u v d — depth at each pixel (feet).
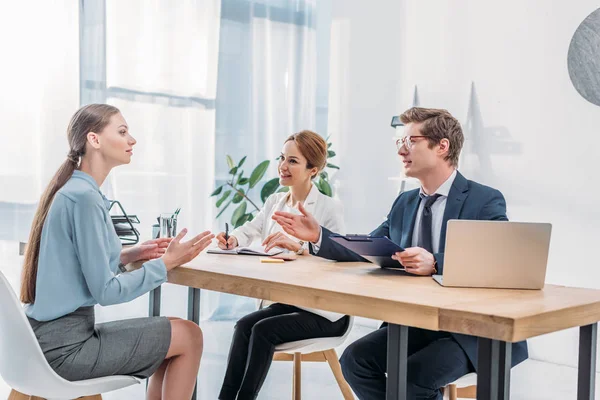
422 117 7.93
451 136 7.84
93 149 7.40
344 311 6.01
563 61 13.30
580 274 13.23
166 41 15.25
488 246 6.30
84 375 6.77
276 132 17.40
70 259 6.86
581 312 5.73
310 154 9.70
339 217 9.70
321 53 17.78
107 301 6.82
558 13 13.35
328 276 6.95
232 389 8.73
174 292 15.74
